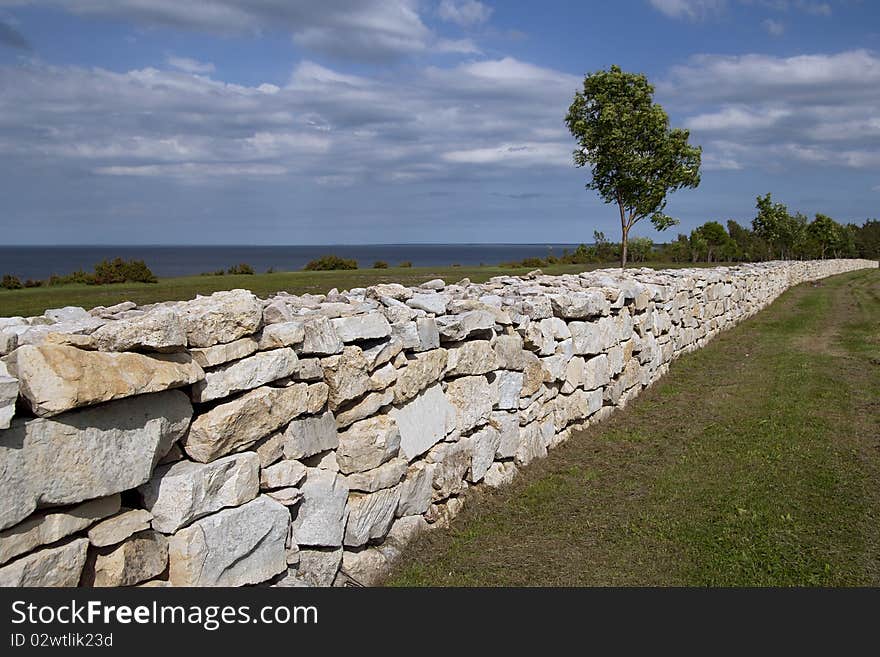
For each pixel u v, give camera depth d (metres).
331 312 4.66
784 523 5.33
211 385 3.47
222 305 3.62
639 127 18.80
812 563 4.70
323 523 4.07
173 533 3.25
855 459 6.82
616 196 19.59
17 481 2.54
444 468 5.38
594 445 7.55
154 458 3.14
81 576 2.88
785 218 43.75
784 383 10.52
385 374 4.71
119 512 3.09
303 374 4.05
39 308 12.77
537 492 6.09
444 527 5.30
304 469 4.00
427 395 5.27
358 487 4.41
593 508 5.73
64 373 2.67
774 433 7.77
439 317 5.57
